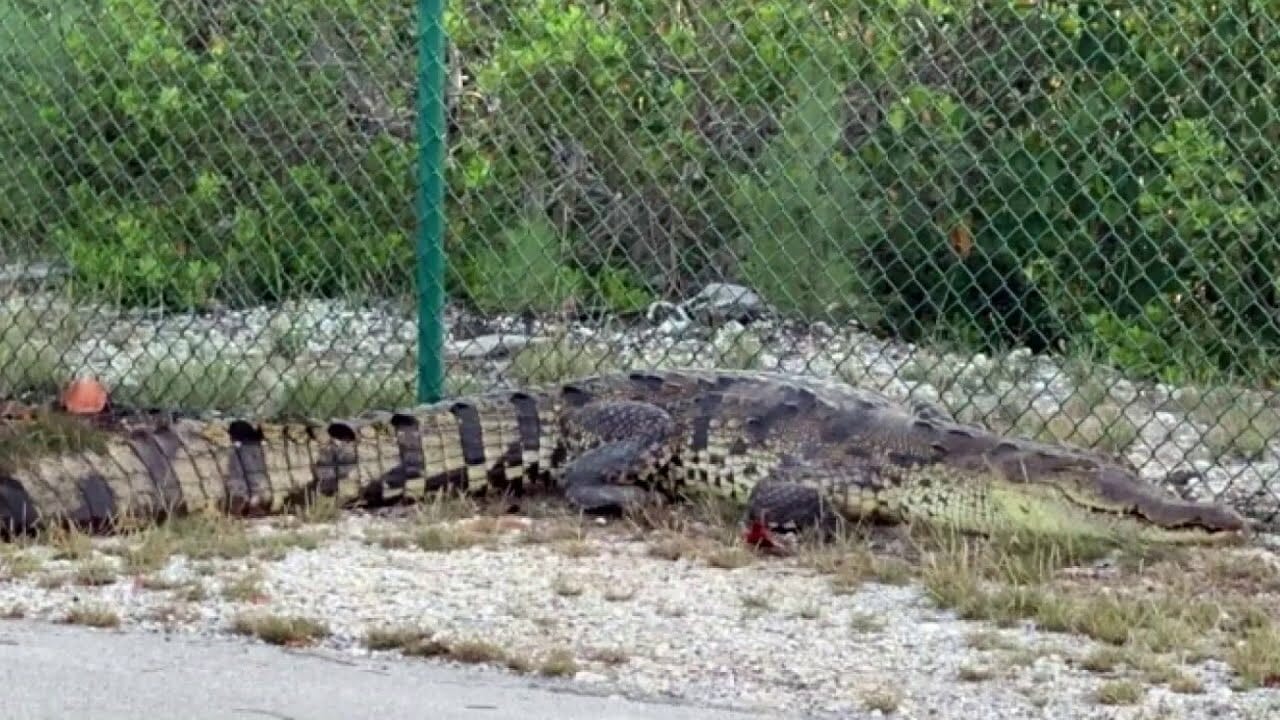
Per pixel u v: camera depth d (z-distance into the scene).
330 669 5.93
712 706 5.67
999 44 10.19
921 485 7.98
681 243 10.86
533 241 10.62
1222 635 6.56
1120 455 8.79
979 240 10.58
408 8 10.43
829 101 10.20
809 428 8.23
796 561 7.53
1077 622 6.59
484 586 6.98
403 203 10.60
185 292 11.14
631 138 10.51
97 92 10.84
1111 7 10.17
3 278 11.01
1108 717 5.66
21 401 9.69
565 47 10.35
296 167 10.74
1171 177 10.20
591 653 6.16
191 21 10.79
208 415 9.52
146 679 5.73
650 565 7.40
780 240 10.51
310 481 8.16
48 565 7.16
